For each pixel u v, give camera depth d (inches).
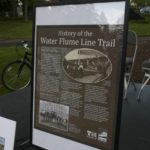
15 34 943.7
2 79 259.3
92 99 84.1
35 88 96.7
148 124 149.8
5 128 85.7
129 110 170.2
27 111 174.2
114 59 78.7
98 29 81.0
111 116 81.0
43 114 95.4
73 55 86.2
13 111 175.2
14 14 1518.2
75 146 89.2
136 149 125.0
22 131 136.6
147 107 175.5
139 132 140.5
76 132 88.7
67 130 90.5
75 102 87.7
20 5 1496.1
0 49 548.1
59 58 89.4
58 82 90.7
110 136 81.9
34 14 93.7
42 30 92.4
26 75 262.5
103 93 81.7
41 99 95.4
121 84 77.7
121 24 77.1
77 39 85.1
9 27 1119.0
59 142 92.7
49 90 93.1
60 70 89.7
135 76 278.2
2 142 86.0
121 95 78.2
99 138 84.0
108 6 78.9
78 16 84.4
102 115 82.7
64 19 87.2
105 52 80.1
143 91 205.8
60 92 90.6
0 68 360.2
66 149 91.4
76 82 86.7
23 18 1412.4
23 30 1028.5
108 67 79.9
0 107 182.4
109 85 80.4
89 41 82.8
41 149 99.0
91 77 83.4
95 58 82.0
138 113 165.6
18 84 260.1
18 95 211.8
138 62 338.0
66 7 86.4
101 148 83.9
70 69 87.3
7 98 203.9
